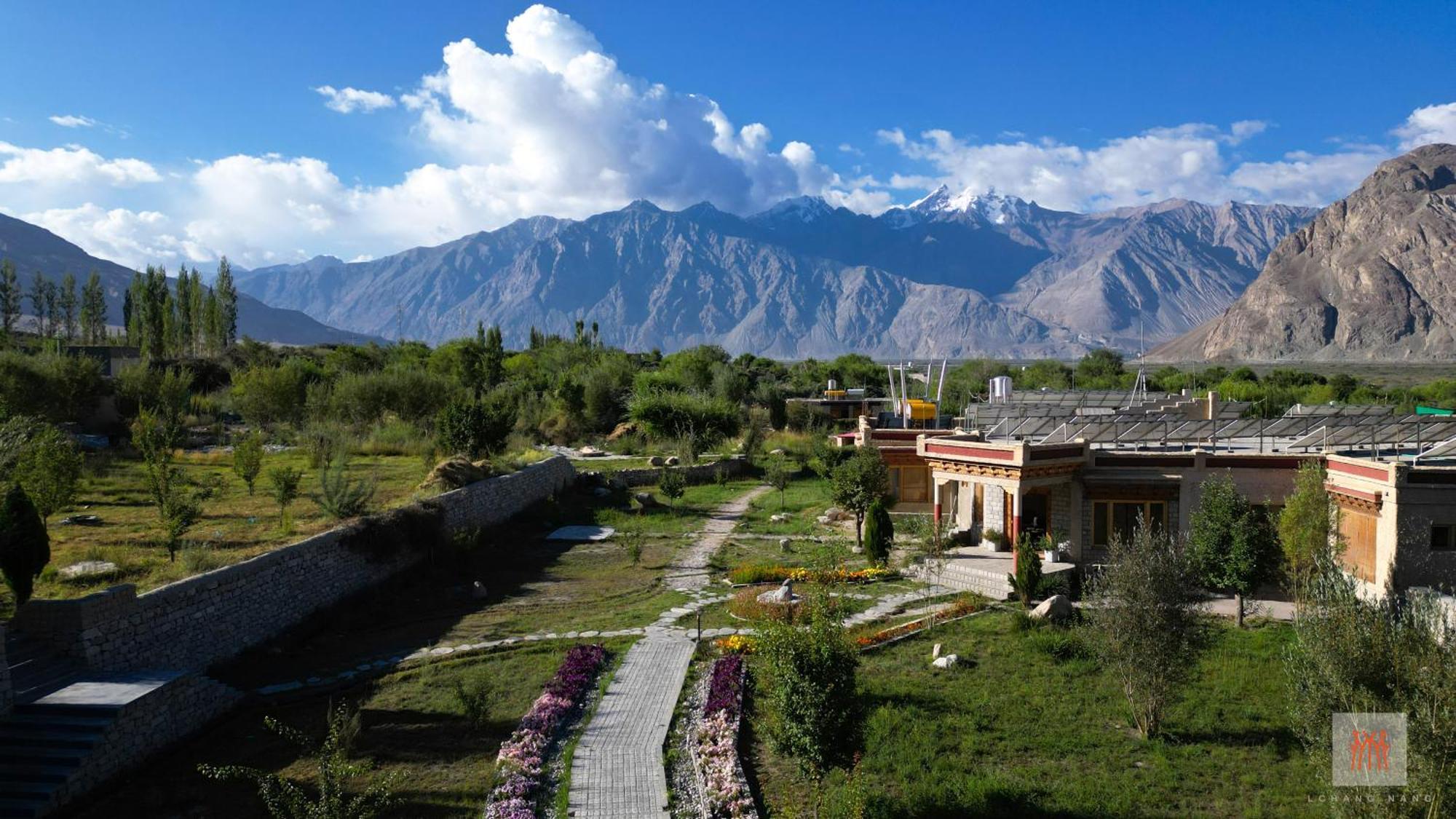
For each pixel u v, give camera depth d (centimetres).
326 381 6944
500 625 2725
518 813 1556
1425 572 2712
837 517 4384
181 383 6253
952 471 3428
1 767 1593
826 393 9056
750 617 2739
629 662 2384
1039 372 12069
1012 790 1684
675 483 4750
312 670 2319
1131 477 3291
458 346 10175
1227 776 1806
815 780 1603
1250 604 2981
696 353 11644
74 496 2920
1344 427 3481
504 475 4203
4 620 1930
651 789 1680
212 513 3111
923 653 2480
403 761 1800
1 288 12900
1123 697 2184
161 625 2069
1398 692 1352
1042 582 2964
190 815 1580
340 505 3069
